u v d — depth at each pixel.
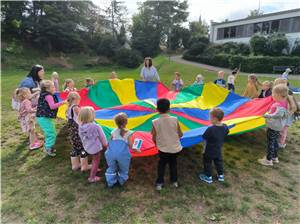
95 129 3.37
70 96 3.75
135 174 3.76
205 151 3.53
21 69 24.86
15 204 3.06
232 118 4.82
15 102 5.06
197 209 3.02
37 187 3.43
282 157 4.42
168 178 3.65
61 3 35.31
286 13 23.47
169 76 16.78
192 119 4.65
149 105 4.77
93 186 3.44
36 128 5.73
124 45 41.94
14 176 3.70
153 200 3.17
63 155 4.37
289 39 23.30
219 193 3.33
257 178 3.72
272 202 3.18
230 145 4.89
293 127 5.94
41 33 31.69
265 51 23.08
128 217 2.87
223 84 7.42
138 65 33.28
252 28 27.02
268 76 17.50
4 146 4.77
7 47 28.00
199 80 7.13
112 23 42.88
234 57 21.80
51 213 2.93
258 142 5.07
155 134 3.31
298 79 15.47
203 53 27.83
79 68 30.09
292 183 3.61
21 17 31.25
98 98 5.77
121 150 3.25
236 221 2.83
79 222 2.79
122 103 5.91
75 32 35.44
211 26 32.38
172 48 41.56
